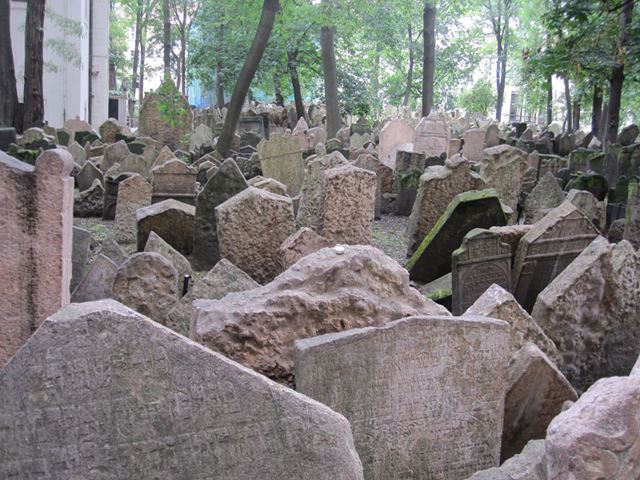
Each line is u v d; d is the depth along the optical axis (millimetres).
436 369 5094
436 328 5070
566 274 7004
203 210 11000
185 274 8828
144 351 3496
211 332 5367
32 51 21750
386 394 5008
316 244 8758
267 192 9992
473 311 6262
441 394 5121
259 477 3564
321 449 3570
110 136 27141
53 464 3486
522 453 4352
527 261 9016
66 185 5473
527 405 5523
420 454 5129
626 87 26172
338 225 10641
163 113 22531
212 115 32156
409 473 5109
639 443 2936
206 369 3533
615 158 19062
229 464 3553
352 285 5578
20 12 30094
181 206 11344
